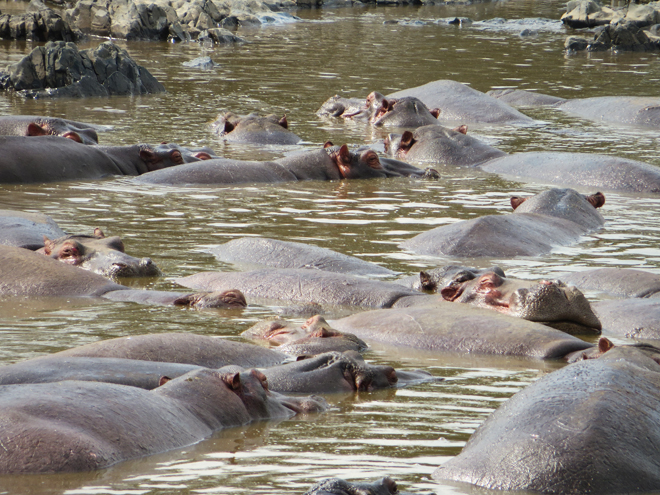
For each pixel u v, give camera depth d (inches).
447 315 1354.6
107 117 3257.9
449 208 2212.1
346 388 1099.3
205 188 2368.4
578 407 847.1
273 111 3533.5
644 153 2842.0
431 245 1820.9
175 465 794.2
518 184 2524.6
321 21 6860.2
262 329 1306.6
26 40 5221.5
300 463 815.1
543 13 7864.2
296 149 2913.4
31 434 773.9
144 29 5600.4
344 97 3818.9
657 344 1296.8
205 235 1889.8
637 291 1514.5
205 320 1365.7
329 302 1496.1
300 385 1090.1
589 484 768.3
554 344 1259.8
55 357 1064.8
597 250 1835.6
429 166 2790.4
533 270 1665.8
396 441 891.4
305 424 948.0
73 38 5310.0
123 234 1867.6
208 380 962.1
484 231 1844.2
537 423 835.4
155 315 1381.6
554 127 3363.7
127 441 813.9
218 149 2829.7
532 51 5502.0
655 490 776.9
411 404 1032.2
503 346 1270.9
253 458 824.9
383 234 1940.2
